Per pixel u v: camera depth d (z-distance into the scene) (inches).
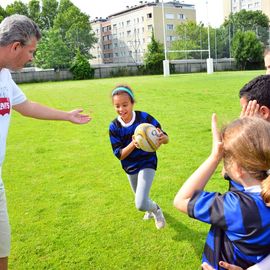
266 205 59.2
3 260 111.0
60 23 2827.3
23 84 1461.6
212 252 68.5
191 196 65.4
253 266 61.4
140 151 148.8
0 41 97.5
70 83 1302.9
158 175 223.5
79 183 218.8
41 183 221.1
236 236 61.3
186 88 789.2
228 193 63.7
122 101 147.7
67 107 560.4
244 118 63.9
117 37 3794.3
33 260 136.2
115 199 191.8
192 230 154.7
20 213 177.8
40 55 1956.2
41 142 335.0
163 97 628.7
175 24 3432.6
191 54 2274.9
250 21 2881.4
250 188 61.8
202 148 282.7
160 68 1915.6
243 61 1943.9
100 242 147.3
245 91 93.2
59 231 157.8
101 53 4015.8
